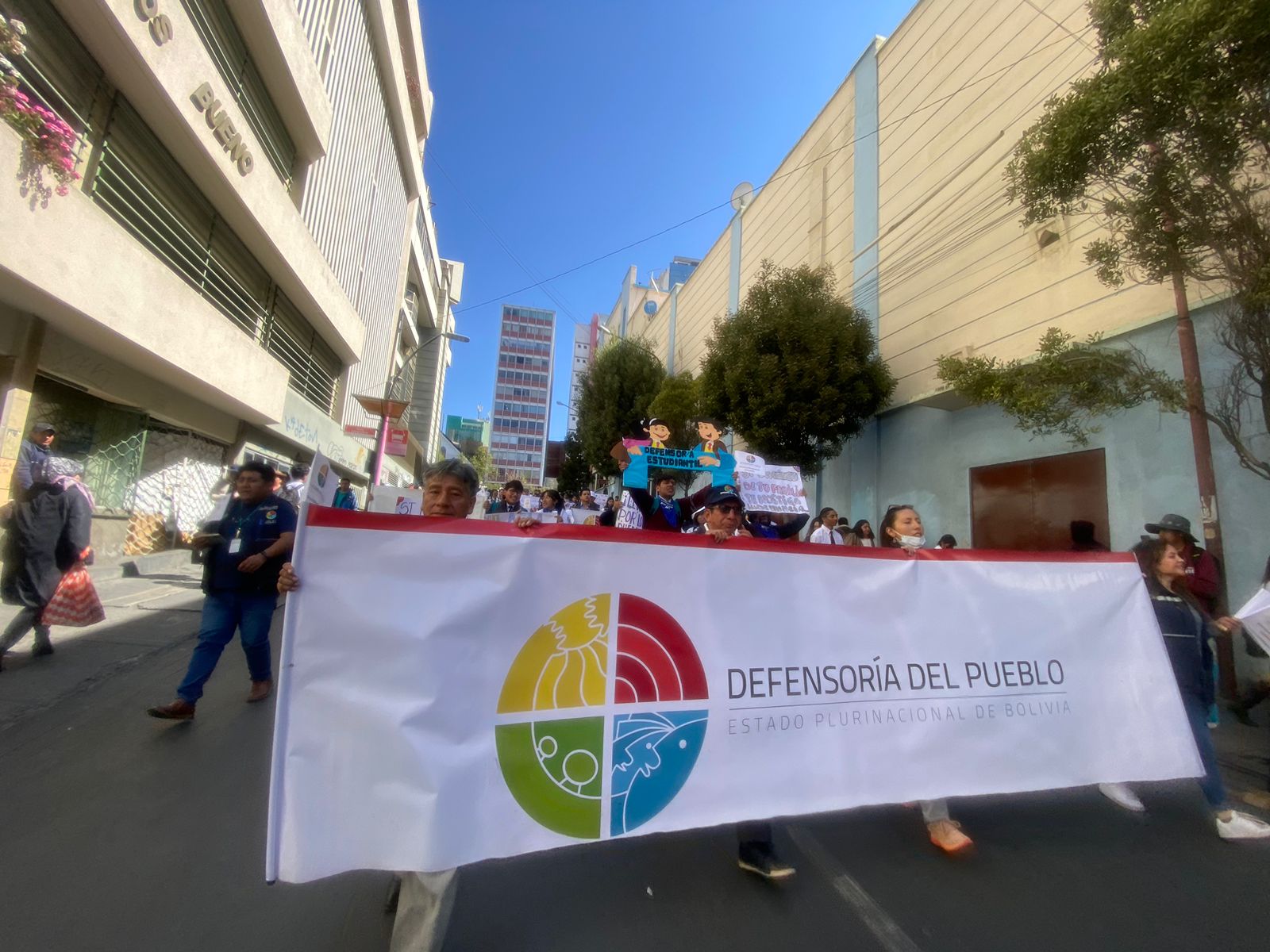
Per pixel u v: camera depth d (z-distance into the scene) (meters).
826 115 14.90
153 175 9.30
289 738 2.07
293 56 11.94
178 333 9.60
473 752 2.25
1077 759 3.20
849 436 11.83
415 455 39.75
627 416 22.88
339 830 2.05
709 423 5.55
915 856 3.03
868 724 2.91
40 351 7.66
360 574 2.24
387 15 18.78
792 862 2.94
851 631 2.99
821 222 14.85
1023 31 9.36
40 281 6.60
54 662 5.39
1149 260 5.50
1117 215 5.68
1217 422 5.71
